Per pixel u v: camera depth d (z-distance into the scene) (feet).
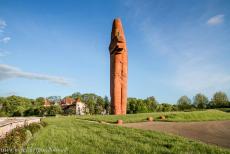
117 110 182.60
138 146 53.67
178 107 467.52
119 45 184.85
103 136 71.67
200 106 453.58
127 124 127.34
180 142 58.95
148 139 63.93
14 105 547.90
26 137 61.62
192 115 167.94
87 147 53.52
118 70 185.78
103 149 50.80
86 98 609.42
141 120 146.82
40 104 614.34
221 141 66.13
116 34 187.62
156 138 66.03
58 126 113.91
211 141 66.13
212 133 85.35
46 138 68.69
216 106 437.99
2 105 544.62
